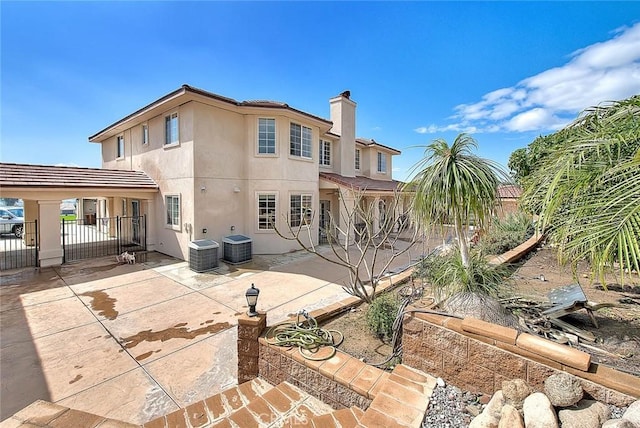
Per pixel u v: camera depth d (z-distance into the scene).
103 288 9.63
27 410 3.06
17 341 6.23
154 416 4.17
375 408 3.15
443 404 3.26
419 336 3.88
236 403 4.09
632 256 2.38
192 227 12.84
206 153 13.08
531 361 3.00
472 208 4.13
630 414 2.21
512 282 6.13
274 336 4.77
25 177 11.51
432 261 6.47
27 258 13.45
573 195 3.14
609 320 4.52
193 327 6.94
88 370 5.23
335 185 16.83
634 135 3.06
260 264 12.84
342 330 5.34
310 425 3.31
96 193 12.97
